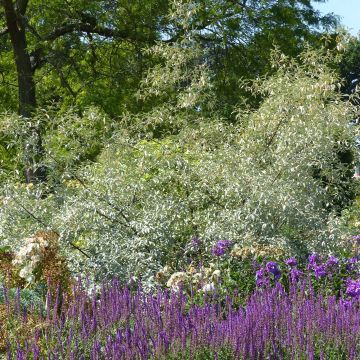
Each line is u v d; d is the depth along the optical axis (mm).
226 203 8703
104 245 8016
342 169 9688
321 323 5121
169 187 9148
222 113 15391
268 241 8258
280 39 19516
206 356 4699
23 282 6895
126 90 19344
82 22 18969
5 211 8547
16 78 19781
